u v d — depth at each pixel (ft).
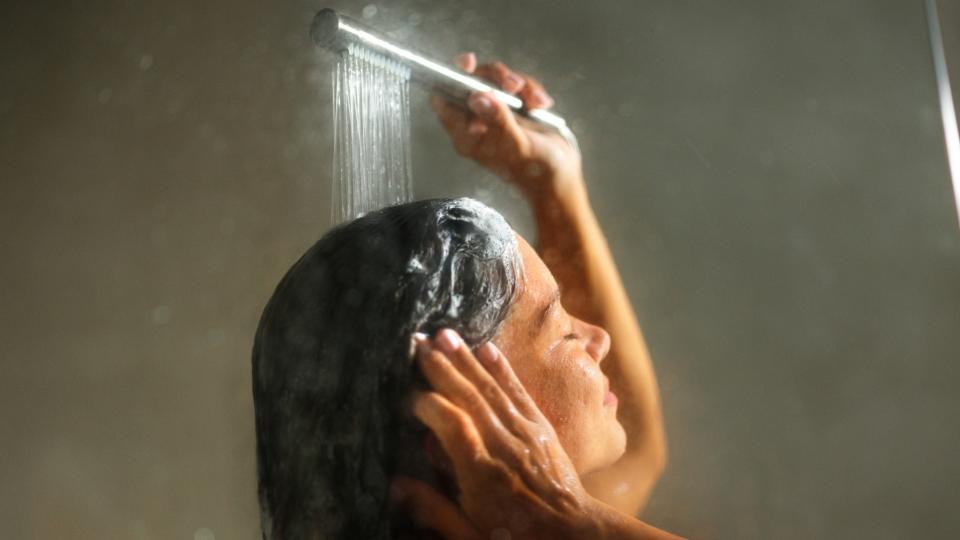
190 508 4.45
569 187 3.24
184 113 4.88
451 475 1.99
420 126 4.03
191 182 4.80
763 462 3.88
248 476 4.42
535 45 4.38
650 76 4.30
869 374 3.95
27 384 4.80
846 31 4.17
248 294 4.60
